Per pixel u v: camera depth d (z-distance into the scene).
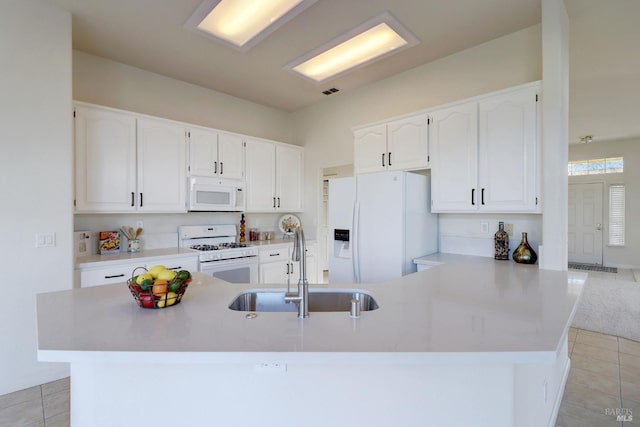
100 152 2.82
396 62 3.25
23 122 2.19
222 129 4.11
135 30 2.67
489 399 1.08
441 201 2.82
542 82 2.23
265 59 3.17
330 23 2.55
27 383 2.21
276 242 4.18
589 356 2.77
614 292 4.77
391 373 1.08
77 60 3.00
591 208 6.84
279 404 1.10
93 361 0.89
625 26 2.54
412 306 1.32
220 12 2.19
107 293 1.53
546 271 2.06
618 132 5.87
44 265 2.26
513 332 1.02
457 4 2.32
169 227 3.62
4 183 2.12
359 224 3.00
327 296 1.66
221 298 1.45
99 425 1.10
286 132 4.86
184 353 0.89
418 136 2.97
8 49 2.14
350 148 4.09
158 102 3.54
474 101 2.62
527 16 2.48
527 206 2.34
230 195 3.79
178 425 1.10
